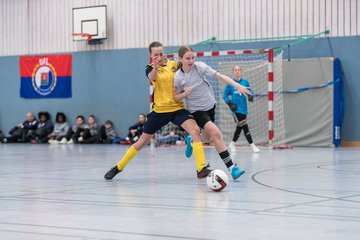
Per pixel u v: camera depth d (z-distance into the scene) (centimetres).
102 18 2216
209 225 476
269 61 1686
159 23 2130
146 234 442
